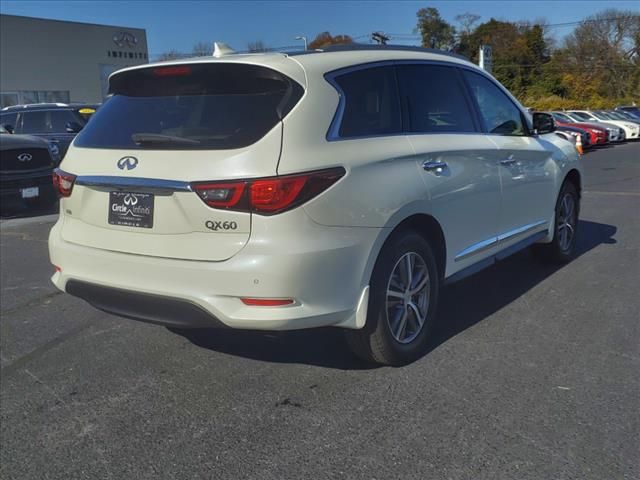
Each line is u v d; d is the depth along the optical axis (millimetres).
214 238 2980
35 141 10016
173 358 3941
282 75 3107
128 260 3213
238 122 3068
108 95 3840
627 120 28500
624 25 63094
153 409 3287
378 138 3414
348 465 2709
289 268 2889
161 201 3096
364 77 3508
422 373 3588
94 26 41938
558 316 4496
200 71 3311
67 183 3525
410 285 3645
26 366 3883
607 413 3074
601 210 9164
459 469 2643
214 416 3188
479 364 3686
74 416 3240
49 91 39938
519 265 5926
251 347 4070
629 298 4867
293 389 3451
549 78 63094
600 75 64250
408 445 2844
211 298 2994
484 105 4566
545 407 3148
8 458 2865
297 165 2914
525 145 4887
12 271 6230
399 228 3479
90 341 4277
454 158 3902
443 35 67750
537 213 5184
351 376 3582
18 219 9484
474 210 4145
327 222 3002
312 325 3051
